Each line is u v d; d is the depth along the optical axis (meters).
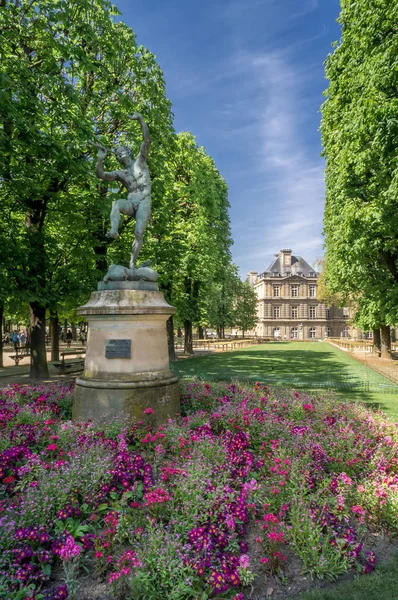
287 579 3.31
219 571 3.11
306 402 7.56
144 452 5.36
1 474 4.44
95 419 6.04
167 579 3.01
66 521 3.68
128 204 6.93
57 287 14.30
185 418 6.31
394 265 16.48
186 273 23.78
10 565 3.03
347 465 4.81
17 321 35.44
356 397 11.09
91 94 14.91
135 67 15.72
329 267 25.31
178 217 24.05
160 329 6.74
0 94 9.15
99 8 14.31
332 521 3.77
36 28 11.98
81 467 4.33
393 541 3.88
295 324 82.62
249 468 4.75
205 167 26.23
